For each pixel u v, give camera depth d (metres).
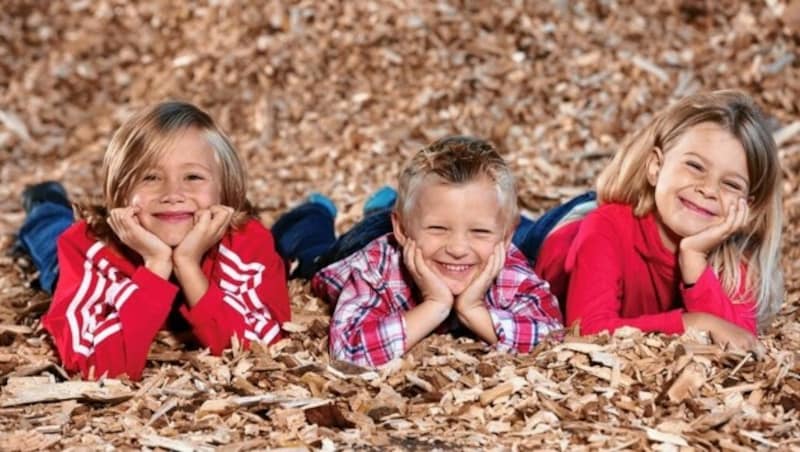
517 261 5.60
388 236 5.57
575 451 4.41
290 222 6.95
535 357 5.21
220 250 5.52
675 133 5.39
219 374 5.15
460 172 5.14
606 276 5.42
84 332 5.23
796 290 6.58
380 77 10.86
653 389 4.89
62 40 12.06
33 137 10.80
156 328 5.18
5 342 5.80
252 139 10.31
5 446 4.49
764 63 10.67
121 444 4.52
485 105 10.36
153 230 5.27
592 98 10.34
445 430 4.63
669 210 5.33
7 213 8.99
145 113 5.41
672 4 11.52
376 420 4.73
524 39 11.10
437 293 5.21
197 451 4.44
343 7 11.62
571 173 9.17
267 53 11.26
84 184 9.77
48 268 6.66
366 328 5.22
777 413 4.72
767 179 5.43
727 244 5.50
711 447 4.45
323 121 10.38
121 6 12.36
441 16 11.41
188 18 12.01
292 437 4.52
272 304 5.54
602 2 11.58
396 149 9.82
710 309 5.29
